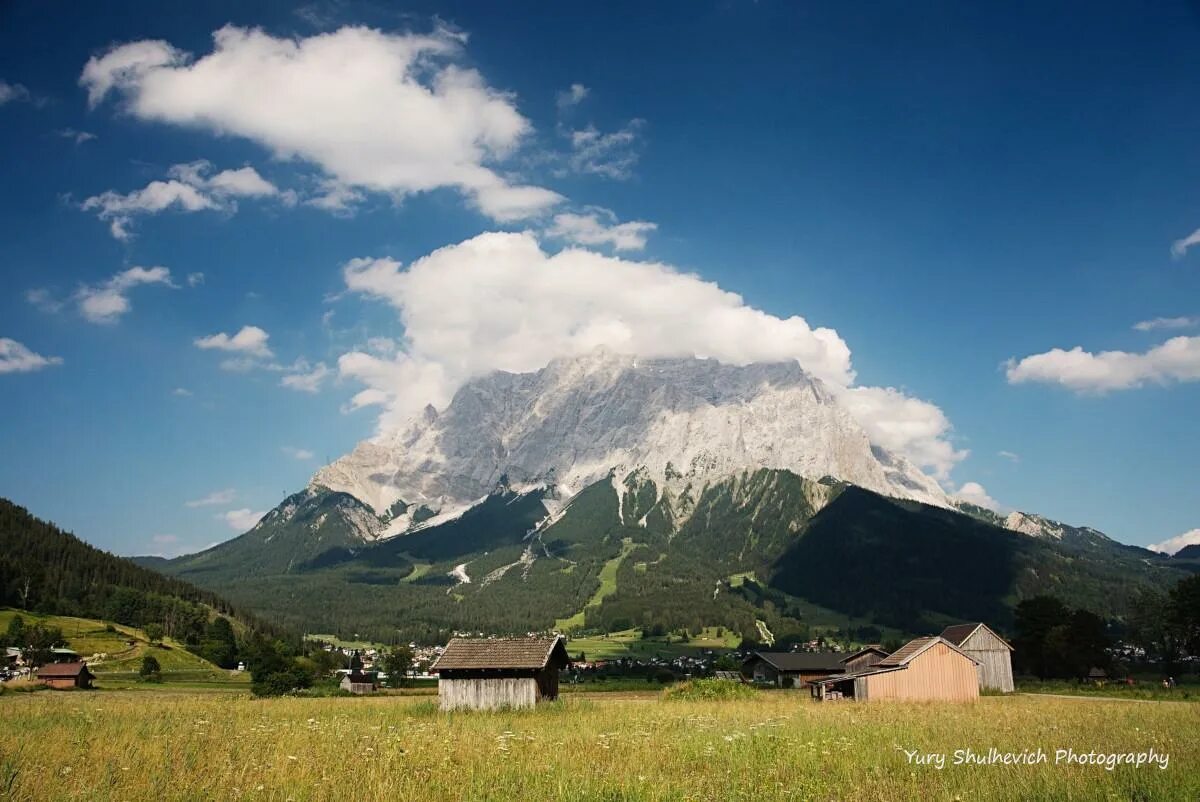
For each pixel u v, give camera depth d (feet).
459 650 231.09
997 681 359.05
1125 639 589.32
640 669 650.43
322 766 88.94
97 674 563.48
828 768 96.32
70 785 77.92
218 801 72.84
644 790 80.02
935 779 88.22
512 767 91.86
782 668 455.22
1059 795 79.36
